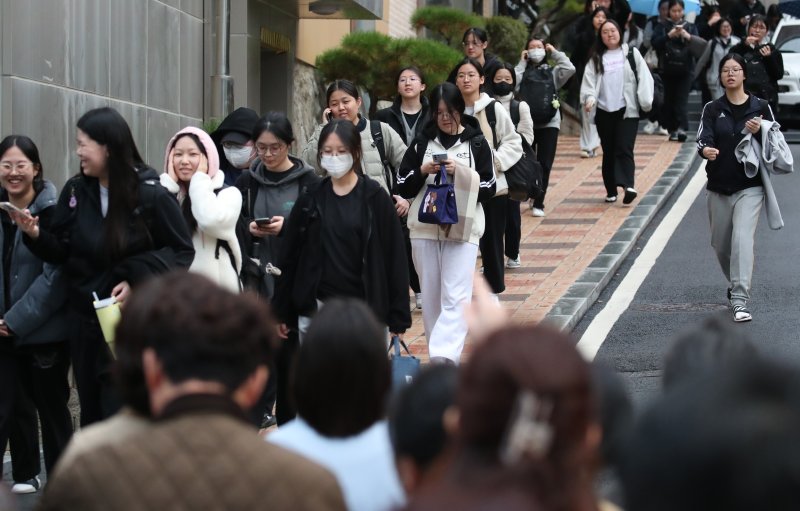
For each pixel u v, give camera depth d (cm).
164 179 1772
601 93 3919
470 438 522
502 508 508
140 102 2977
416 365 1620
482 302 751
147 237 1570
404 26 5603
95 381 1596
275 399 1988
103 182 1587
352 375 905
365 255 1773
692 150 5106
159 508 667
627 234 3522
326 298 1780
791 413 493
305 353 912
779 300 2747
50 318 1703
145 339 724
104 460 686
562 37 6475
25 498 1767
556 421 512
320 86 4516
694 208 4006
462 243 2134
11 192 1731
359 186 1794
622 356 2325
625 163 3941
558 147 5419
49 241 1594
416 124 2589
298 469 688
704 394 506
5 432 1728
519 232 3114
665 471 500
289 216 1827
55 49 2500
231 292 742
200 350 709
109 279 1570
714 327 795
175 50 3222
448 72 3978
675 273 3100
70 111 2577
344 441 911
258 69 3803
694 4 6619
